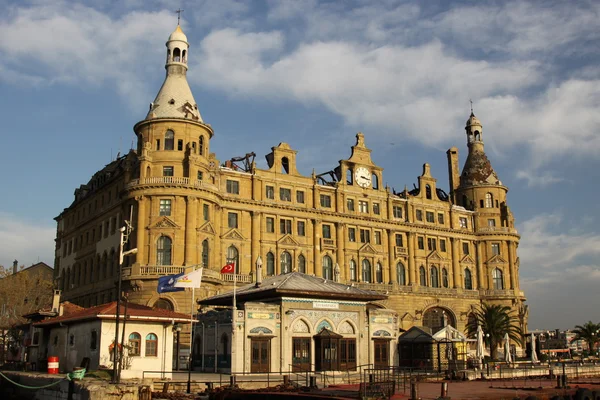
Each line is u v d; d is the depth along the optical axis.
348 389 44.19
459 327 110.12
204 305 72.56
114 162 102.62
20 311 87.12
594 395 42.59
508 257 117.38
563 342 198.12
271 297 62.41
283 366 59.22
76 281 104.88
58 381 44.16
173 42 90.12
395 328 69.25
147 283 77.88
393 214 108.75
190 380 45.66
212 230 85.25
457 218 116.75
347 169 105.75
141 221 80.56
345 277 99.50
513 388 46.12
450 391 43.31
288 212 95.88
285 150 98.62
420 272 109.38
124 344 50.06
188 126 84.88
